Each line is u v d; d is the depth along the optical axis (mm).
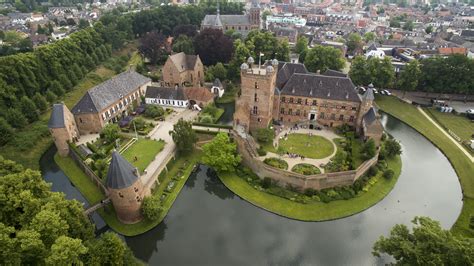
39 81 111438
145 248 61594
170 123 99000
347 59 173375
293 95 93250
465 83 116438
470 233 60938
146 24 189250
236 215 67625
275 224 64938
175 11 198750
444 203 70375
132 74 112250
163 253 59406
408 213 67375
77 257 39469
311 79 93125
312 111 94125
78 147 83375
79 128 91688
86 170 75438
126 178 57281
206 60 146875
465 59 116188
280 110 96938
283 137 88250
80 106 90062
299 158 78312
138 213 62188
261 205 68688
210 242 61375
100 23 162250
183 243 61219
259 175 75438
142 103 113000
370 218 66000
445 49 157000
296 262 57125
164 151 82375
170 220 66500
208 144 76938
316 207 67125
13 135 85562
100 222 64000
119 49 171625
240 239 61875
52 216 42188
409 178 78438
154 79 136875
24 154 83562
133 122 93562
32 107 95875
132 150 82625
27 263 40219
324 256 58219
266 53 140750
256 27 195500
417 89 126250
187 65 127562
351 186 70938
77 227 49219
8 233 40062
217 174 77625
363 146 77625
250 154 76375
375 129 80250
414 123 104375
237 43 144625
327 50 130625
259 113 89188
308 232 63062
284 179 71125
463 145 90000
